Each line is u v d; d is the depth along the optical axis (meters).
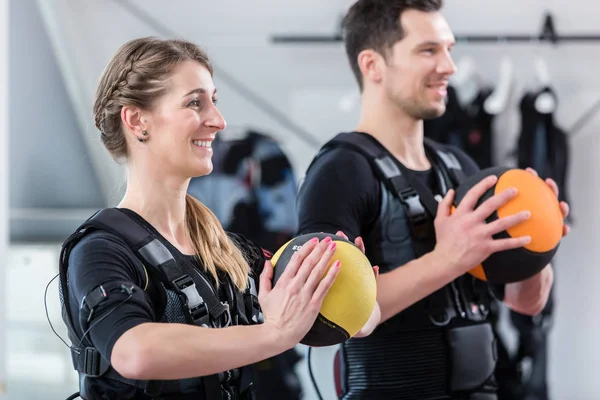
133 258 1.81
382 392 2.50
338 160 2.50
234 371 1.91
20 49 5.00
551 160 4.48
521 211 2.32
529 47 4.67
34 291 4.71
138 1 4.72
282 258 1.92
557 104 4.67
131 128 1.91
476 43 4.68
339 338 1.89
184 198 1.98
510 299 2.74
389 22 2.61
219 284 1.95
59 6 4.64
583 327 4.78
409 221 2.49
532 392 4.53
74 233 1.83
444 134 4.55
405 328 2.49
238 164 4.76
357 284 1.88
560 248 4.79
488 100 4.59
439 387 2.51
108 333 1.64
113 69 1.94
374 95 2.67
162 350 1.61
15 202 5.07
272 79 4.80
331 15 4.73
